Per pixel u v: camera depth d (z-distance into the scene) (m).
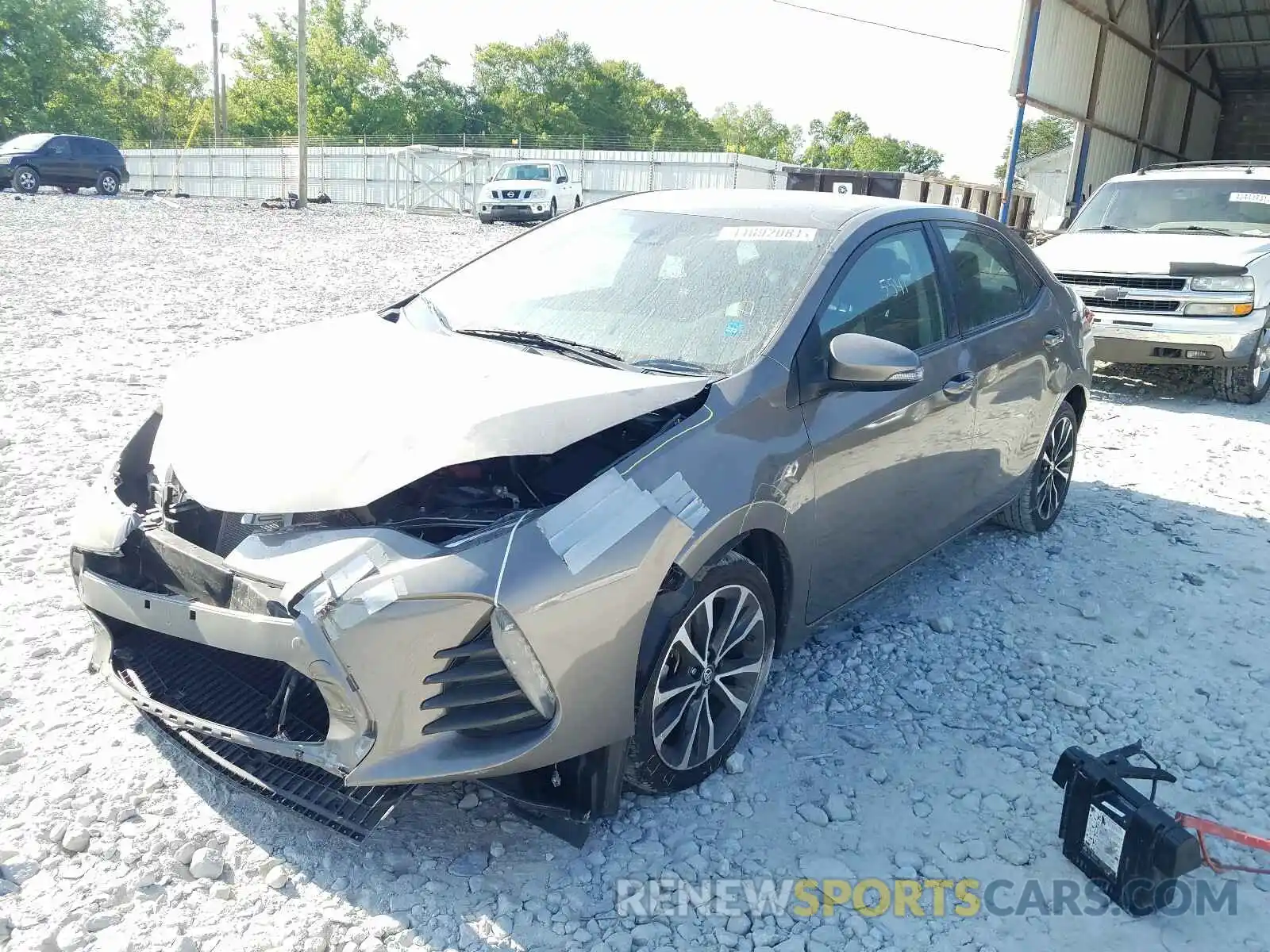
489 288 3.81
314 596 2.34
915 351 3.75
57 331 8.91
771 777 3.12
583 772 2.69
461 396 2.77
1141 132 22.78
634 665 2.62
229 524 2.66
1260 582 4.75
